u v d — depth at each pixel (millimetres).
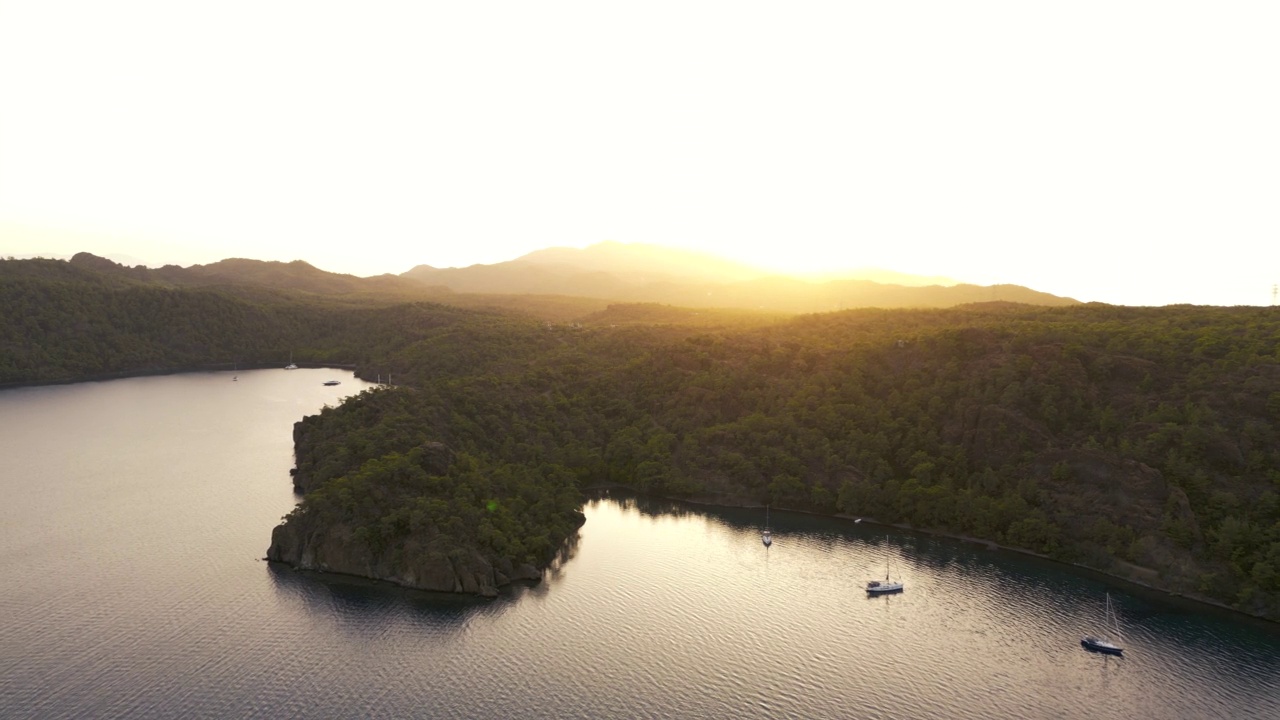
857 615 138875
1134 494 160750
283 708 106500
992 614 139750
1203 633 132750
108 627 126250
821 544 171750
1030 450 180000
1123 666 123062
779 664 122250
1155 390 177250
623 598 143000
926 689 116375
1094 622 136750
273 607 133875
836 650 126812
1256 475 152375
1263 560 141125
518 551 151125
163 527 171625
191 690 109750
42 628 125625
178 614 131000
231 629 126375
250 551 157875
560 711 108188
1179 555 149375
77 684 110312
